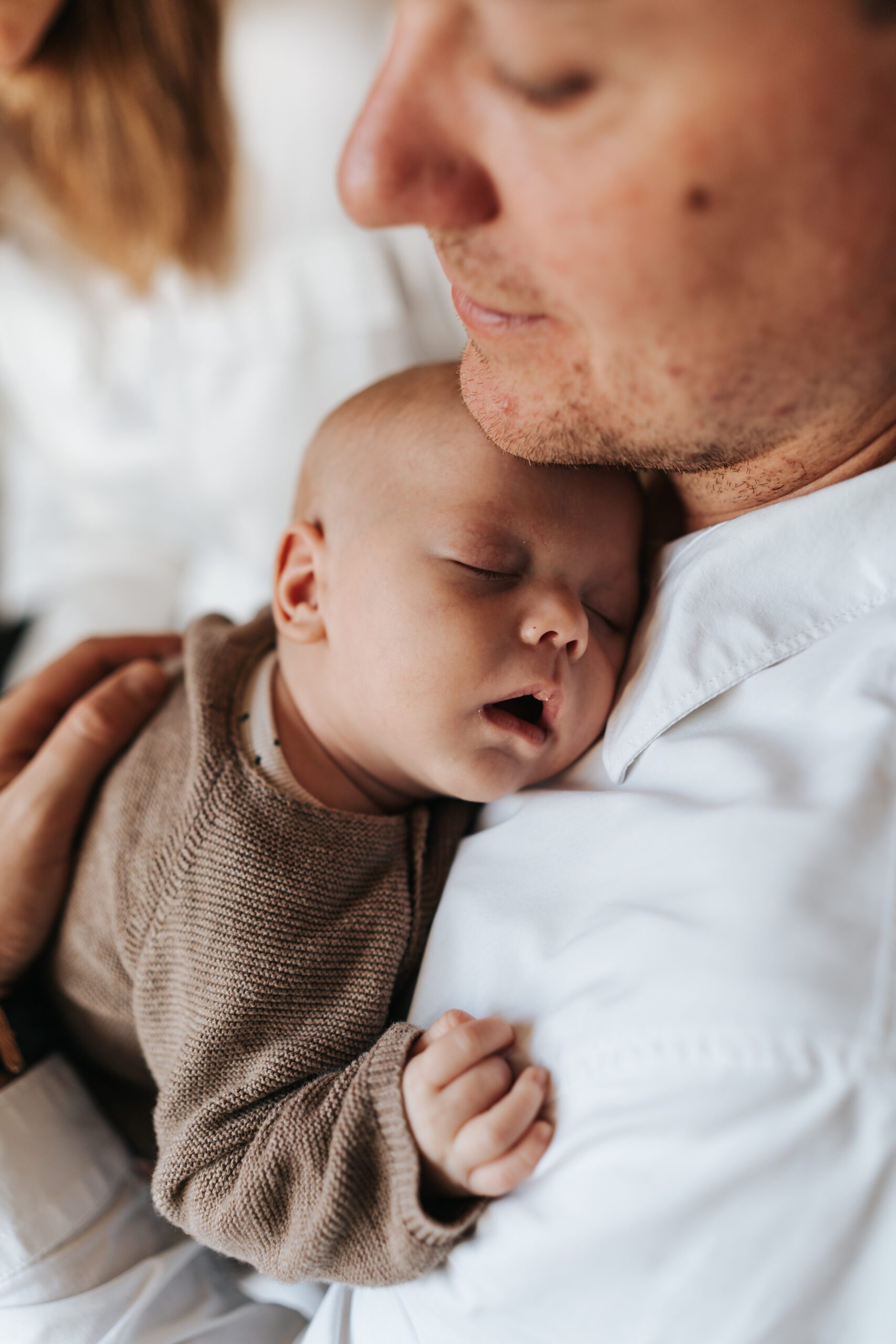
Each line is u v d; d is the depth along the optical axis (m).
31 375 1.55
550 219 0.49
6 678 1.47
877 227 0.49
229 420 1.43
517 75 0.46
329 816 0.75
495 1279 0.54
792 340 0.52
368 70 1.33
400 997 0.75
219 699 0.84
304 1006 0.70
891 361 0.55
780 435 0.60
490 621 0.71
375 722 0.77
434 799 0.85
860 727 0.56
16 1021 0.84
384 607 0.74
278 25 1.31
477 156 0.50
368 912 0.74
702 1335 0.48
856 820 0.52
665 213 0.47
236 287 1.37
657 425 0.57
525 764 0.73
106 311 1.49
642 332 0.52
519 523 0.72
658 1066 0.48
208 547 1.64
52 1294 0.74
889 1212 0.46
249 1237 0.64
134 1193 0.83
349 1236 0.60
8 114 1.40
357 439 0.82
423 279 1.37
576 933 0.58
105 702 0.87
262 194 1.35
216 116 1.33
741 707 0.64
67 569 1.64
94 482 1.62
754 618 0.65
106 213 1.39
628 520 0.78
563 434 0.61
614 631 0.78
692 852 0.55
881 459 0.64
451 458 0.75
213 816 0.75
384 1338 0.63
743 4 0.43
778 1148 0.46
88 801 0.86
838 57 0.44
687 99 0.45
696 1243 0.48
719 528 0.68
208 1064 0.69
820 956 0.47
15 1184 0.76
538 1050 0.56
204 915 0.72
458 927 0.67
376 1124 0.59
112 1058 0.86
